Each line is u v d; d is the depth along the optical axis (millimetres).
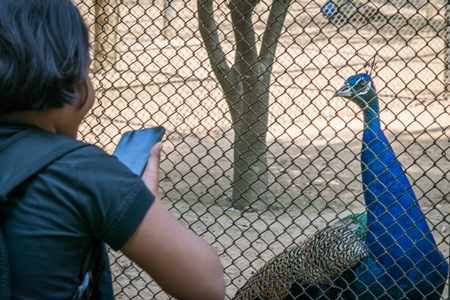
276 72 11945
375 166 3672
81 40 1488
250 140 5953
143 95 10266
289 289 3732
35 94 1431
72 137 1585
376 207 3629
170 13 13062
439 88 11516
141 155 1640
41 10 1438
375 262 3611
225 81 5469
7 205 1391
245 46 4773
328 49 13406
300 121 10109
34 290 1380
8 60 1400
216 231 5922
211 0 4480
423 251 3578
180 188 7242
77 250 1406
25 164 1398
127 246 1396
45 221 1378
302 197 7027
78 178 1391
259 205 6457
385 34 14531
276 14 4824
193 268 1423
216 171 7902
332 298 3793
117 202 1382
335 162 8383
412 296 3635
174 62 11953
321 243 3762
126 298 4367
